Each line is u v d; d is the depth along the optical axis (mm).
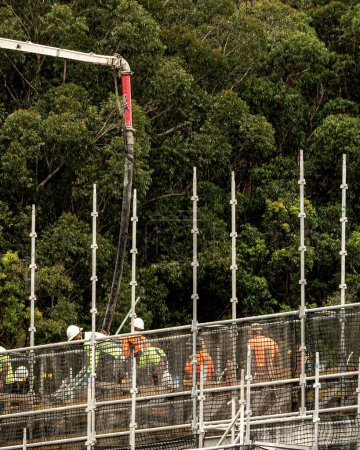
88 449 36344
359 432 36500
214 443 37031
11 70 67750
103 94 68250
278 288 69625
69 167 64562
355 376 37281
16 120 63719
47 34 67750
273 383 37031
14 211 64438
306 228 69312
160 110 69562
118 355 37250
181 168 68875
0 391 37469
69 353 37438
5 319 60125
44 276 61000
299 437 36344
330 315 37375
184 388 37156
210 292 68750
